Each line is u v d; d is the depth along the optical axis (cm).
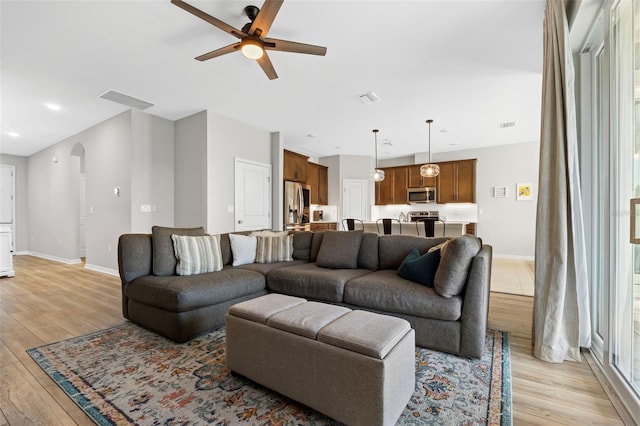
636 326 161
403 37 269
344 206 783
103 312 304
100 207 503
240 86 369
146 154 462
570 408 153
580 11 203
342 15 240
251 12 232
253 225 527
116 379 179
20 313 301
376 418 128
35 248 732
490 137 613
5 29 255
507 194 670
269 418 146
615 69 183
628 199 172
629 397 148
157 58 303
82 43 277
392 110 455
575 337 202
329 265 303
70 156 605
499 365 195
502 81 355
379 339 137
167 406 154
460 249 204
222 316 257
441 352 212
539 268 213
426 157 748
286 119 497
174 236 286
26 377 182
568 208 203
